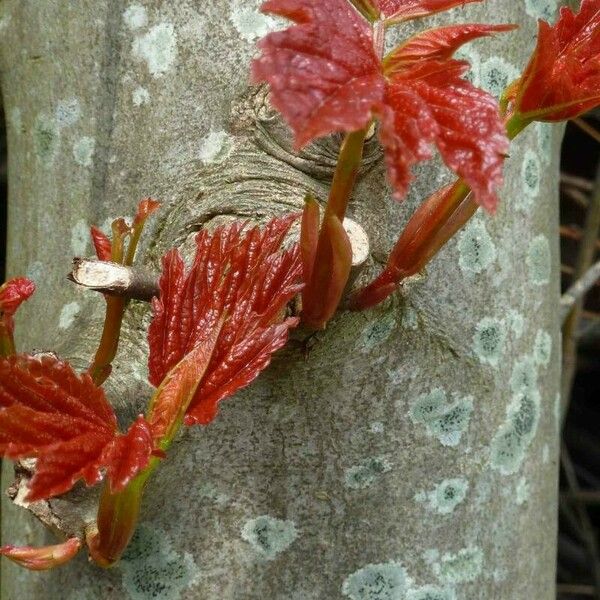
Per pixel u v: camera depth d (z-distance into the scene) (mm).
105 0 688
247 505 650
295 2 541
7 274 751
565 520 1580
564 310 920
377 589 659
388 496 659
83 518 621
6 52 737
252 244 600
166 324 594
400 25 666
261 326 593
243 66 661
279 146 650
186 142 664
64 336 673
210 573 649
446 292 667
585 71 585
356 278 619
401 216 656
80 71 691
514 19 692
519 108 591
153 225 660
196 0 668
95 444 566
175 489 646
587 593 1436
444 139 536
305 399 649
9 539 721
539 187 708
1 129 1278
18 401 562
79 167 690
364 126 531
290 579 652
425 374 662
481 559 678
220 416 647
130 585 650
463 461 671
